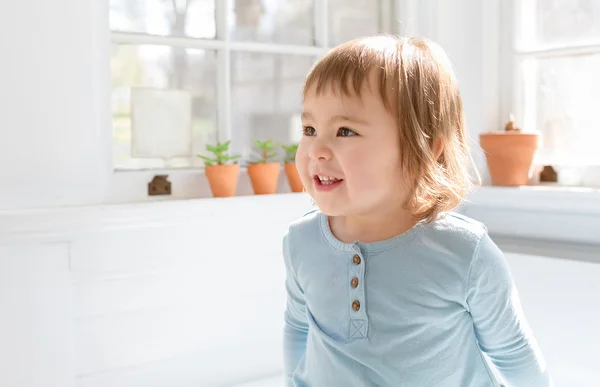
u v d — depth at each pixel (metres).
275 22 1.89
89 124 1.51
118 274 1.47
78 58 1.49
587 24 1.79
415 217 0.93
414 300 0.87
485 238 0.90
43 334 1.38
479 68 1.95
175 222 1.54
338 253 0.93
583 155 1.82
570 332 1.57
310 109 0.90
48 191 1.46
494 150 1.84
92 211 1.41
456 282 0.87
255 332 1.69
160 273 1.53
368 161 0.86
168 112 1.70
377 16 2.08
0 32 1.39
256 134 1.86
